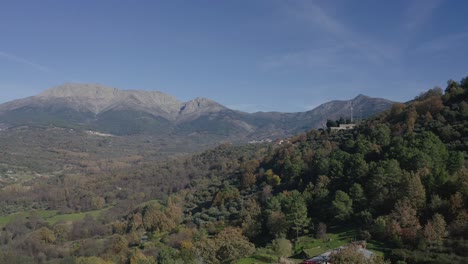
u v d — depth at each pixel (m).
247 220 91.50
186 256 80.38
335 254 49.97
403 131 99.88
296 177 106.25
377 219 64.75
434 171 70.62
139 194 179.75
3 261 109.00
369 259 47.97
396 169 74.06
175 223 125.19
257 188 119.31
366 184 78.75
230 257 75.31
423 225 60.81
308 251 64.75
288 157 120.31
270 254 71.19
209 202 135.00
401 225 61.50
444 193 65.50
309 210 85.75
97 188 197.38
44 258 116.19
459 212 57.41
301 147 132.12
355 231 70.19
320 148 117.31
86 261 102.88
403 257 53.12
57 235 137.25
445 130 88.31
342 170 88.50
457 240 52.59
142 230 127.44
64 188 197.12
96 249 117.94
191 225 116.56
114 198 185.75
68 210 170.75
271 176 117.38
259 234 88.25
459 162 71.44
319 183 88.88
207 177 176.62
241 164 163.12
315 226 78.50
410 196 65.12
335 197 78.06
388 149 89.56
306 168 106.88
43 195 187.12
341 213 75.00
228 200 122.00
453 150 81.31
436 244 54.06
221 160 194.25
